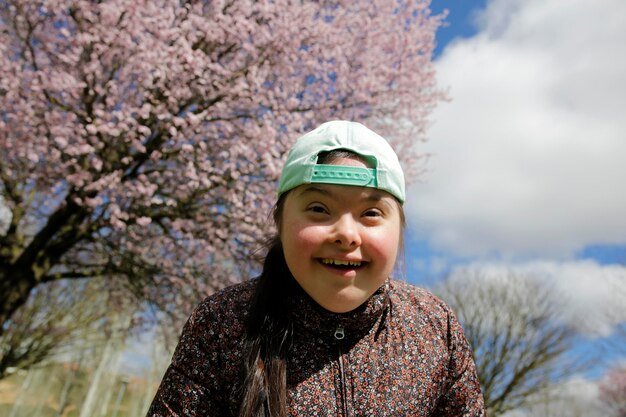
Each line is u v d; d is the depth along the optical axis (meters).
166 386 1.19
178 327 8.16
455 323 1.33
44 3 5.73
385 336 1.23
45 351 11.12
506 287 15.15
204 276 7.72
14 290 6.58
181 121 5.93
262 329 1.17
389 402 1.16
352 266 1.10
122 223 6.23
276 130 6.67
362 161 1.12
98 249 7.31
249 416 1.08
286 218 1.15
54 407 19.47
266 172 6.43
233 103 6.52
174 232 7.11
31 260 6.66
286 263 1.21
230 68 6.63
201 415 1.17
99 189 5.95
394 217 1.14
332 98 7.31
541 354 14.39
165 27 5.88
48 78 5.73
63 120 5.81
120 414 21.36
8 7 6.16
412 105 8.04
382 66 7.44
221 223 6.89
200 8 6.28
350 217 1.09
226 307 1.24
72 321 11.49
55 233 6.78
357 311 1.16
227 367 1.19
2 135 5.80
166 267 7.55
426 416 1.22
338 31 7.12
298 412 1.12
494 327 14.77
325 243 1.08
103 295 11.05
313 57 6.90
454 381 1.30
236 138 6.57
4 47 5.64
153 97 6.10
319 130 1.19
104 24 5.59
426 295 1.37
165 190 7.10
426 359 1.23
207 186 6.25
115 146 6.39
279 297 1.20
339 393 1.15
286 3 6.49
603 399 20.58
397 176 1.15
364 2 7.72
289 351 1.18
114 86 5.72
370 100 7.35
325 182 1.08
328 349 1.19
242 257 7.23
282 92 6.82
